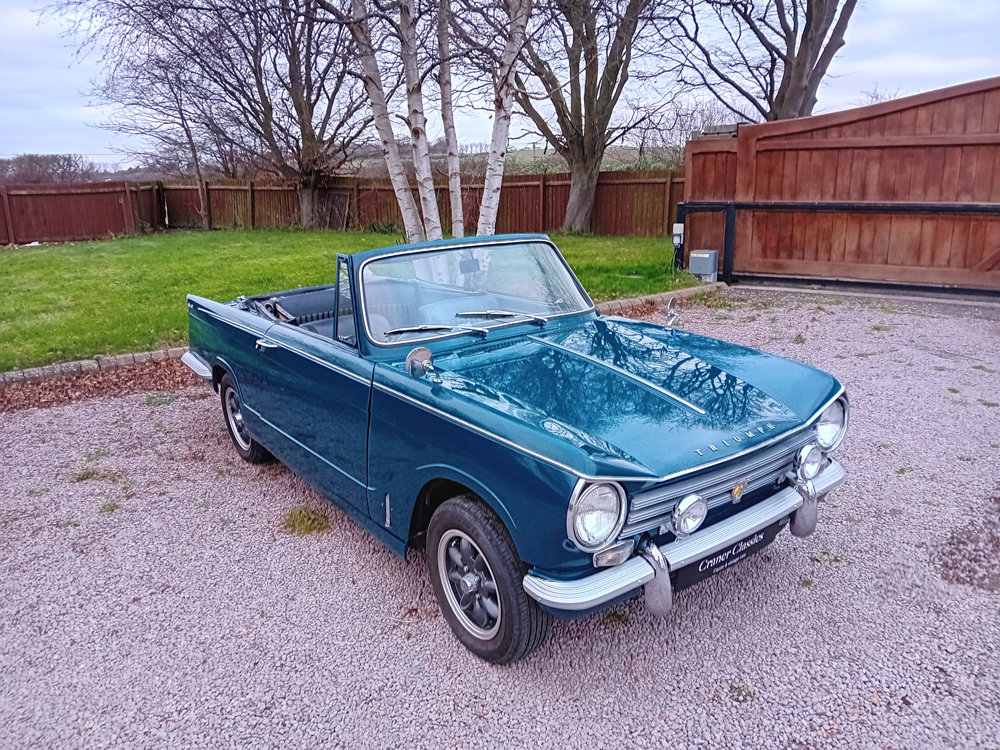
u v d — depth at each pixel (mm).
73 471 5184
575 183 19562
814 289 10789
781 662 2994
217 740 2672
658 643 3137
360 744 2635
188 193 25578
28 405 6672
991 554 3717
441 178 21031
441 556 3150
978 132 9297
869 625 3215
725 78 18609
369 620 3361
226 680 2988
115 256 16922
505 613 2834
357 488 3625
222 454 5457
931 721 2650
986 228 9523
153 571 3840
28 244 22141
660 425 2834
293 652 3152
